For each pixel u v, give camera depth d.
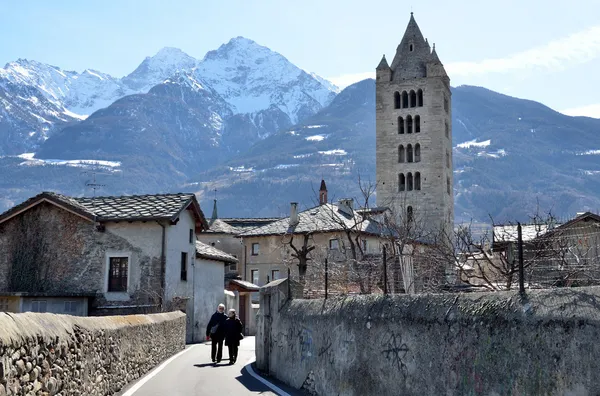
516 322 10.00
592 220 28.61
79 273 40.06
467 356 11.21
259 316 26.03
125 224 40.31
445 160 100.06
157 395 17.69
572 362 8.88
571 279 17.91
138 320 21.53
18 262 40.56
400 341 13.58
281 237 70.81
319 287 24.77
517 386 9.86
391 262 23.66
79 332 13.12
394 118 100.44
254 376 23.22
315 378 18.27
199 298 46.84
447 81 104.25
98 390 14.88
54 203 40.16
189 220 44.53
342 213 69.81
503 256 23.02
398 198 98.12
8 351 8.75
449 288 22.41
